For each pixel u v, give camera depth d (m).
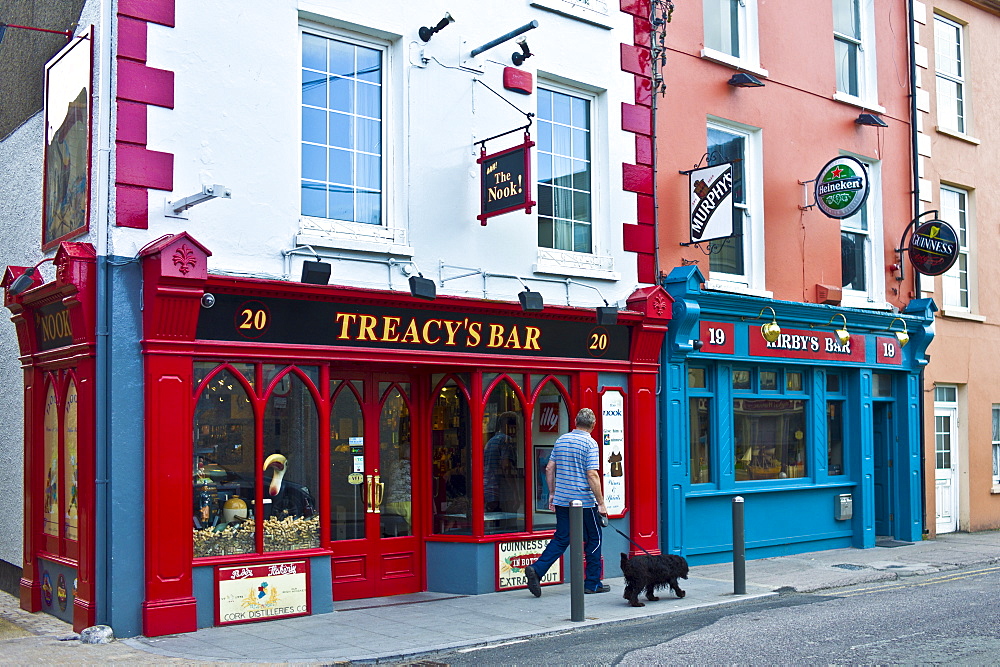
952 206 16.95
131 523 8.32
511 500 10.85
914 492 15.27
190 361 8.59
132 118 8.47
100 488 8.23
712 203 12.33
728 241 13.38
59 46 9.59
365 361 9.66
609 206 11.93
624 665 7.04
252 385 9.05
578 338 11.33
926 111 16.33
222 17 9.04
